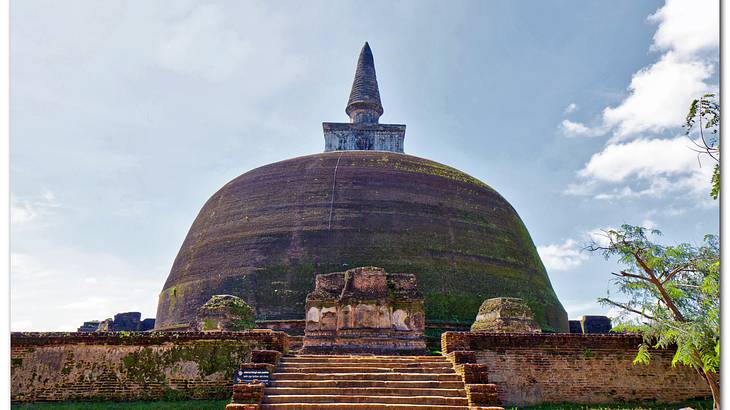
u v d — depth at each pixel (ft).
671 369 58.54
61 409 52.65
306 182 101.14
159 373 56.59
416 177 103.91
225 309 71.72
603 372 57.98
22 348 57.41
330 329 67.82
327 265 88.53
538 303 98.12
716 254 55.26
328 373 50.88
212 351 57.16
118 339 57.82
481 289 92.27
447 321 86.02
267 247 92.43
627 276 59.36
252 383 46.91
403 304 68.13
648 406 56.13
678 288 57.00
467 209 103.14
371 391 47.37
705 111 50.06
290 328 82.79
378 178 101.24
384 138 138.92
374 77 150.00
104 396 55.93
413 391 47.34
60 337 57.88
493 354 57.77
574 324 115.96
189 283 95.86
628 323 56.24
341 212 95.04
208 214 108.27
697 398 57.67
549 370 57.72
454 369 51.03
